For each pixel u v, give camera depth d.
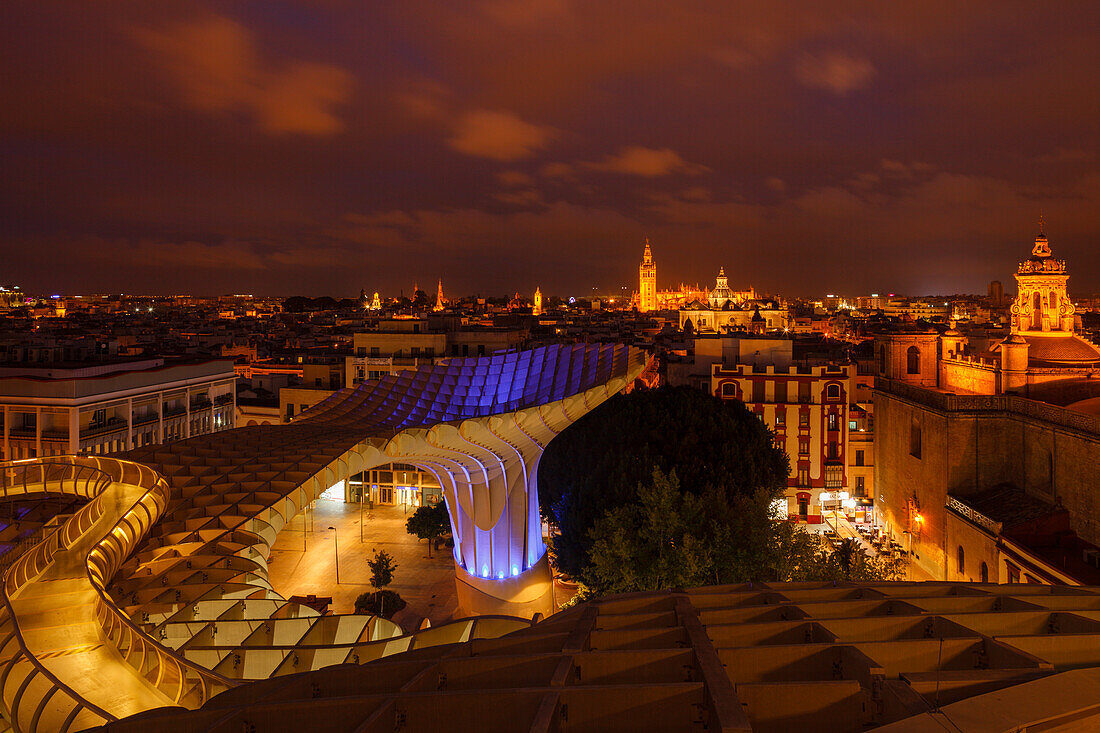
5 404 77.00
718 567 42.38
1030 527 52.78
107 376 81.00
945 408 62.78
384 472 89.31
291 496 39.00
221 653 22.47
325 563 70.38
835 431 81.94
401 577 66.81
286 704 13.76
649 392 76.31
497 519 58.19
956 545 61.00
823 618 17.94
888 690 13.30
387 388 66.81
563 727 13.32
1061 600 20.41
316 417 62.34
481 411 62.72
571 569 53.69
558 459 68.75
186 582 29.73
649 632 17.16
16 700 20.44
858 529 78.44
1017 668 14.47
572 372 63.25
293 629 25.70
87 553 31.69
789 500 82.00
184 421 93.56
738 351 89.88
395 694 13.88
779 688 13.77
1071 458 52.84
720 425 64.00
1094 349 67.12
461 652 16.47
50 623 26.12
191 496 39.00
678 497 45.53
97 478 42.56
